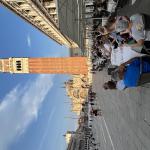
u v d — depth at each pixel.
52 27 66.62
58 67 116.75
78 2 39.41
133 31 9.00
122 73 9.94
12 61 117.75
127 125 14.04
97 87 49.38
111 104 22.84
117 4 20.59
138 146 11.41
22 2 45.59
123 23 9.13
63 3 35.00
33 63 117.00
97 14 30.59
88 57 112.19
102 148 26.73
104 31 12.37
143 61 9.48
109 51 13.52
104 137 25.97
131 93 13.67
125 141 14.20
